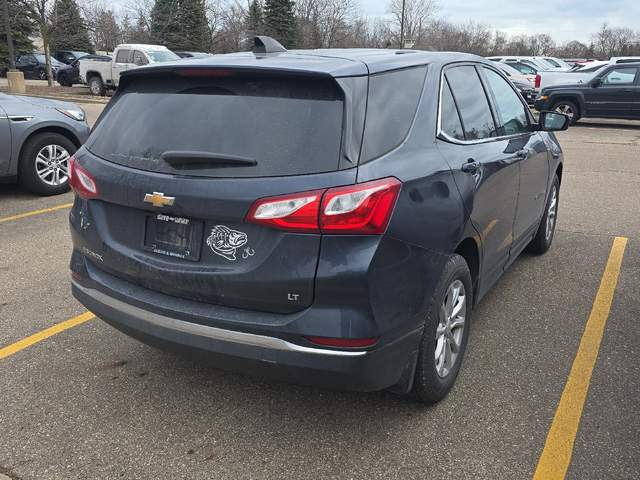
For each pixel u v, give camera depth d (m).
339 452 2.62
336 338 2.26
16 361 3.42
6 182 7.09
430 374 2.75
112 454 2.61
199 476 2.47
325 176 2.24
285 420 2.86
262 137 2.37
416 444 2.66
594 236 5.95
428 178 2.61
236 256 2.38
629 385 3.14
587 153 11.80
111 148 2.79
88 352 3.54
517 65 24.95
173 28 38.28
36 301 4.25
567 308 4.16
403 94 2.74
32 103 7.39
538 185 4.45
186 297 2.54
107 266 2.83
